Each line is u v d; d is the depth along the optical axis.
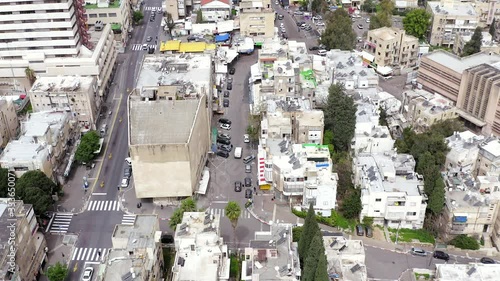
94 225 187.38
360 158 197.88
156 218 163.50
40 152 195.25
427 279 166.88
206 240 156.00
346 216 187.25
